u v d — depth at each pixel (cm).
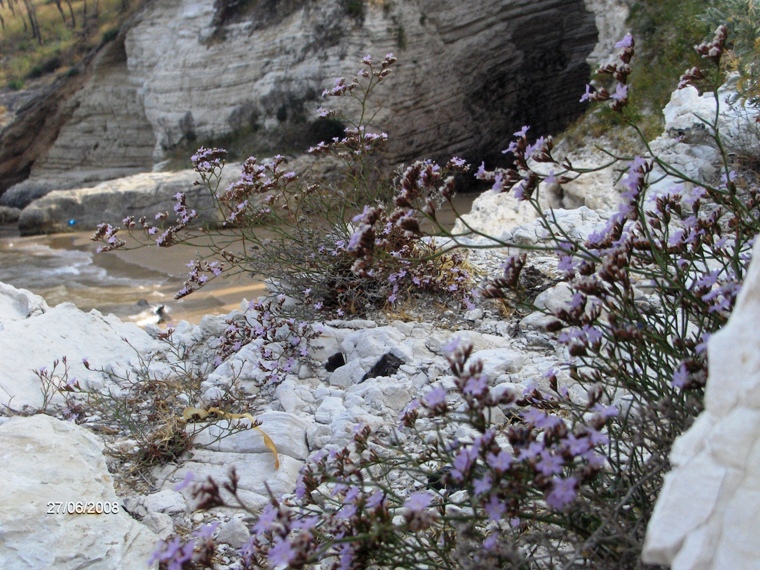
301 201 598
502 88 2423
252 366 498
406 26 2255
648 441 310
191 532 341
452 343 233
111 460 407
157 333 614
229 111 2564
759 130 774
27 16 3938
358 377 472
